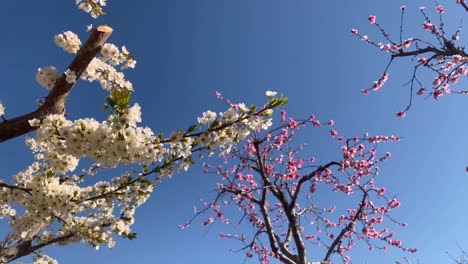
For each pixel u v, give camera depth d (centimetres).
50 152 373
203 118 346
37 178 394
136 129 320
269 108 344
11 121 307
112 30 335
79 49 336
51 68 340
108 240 597
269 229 912
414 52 692
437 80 754
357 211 980
